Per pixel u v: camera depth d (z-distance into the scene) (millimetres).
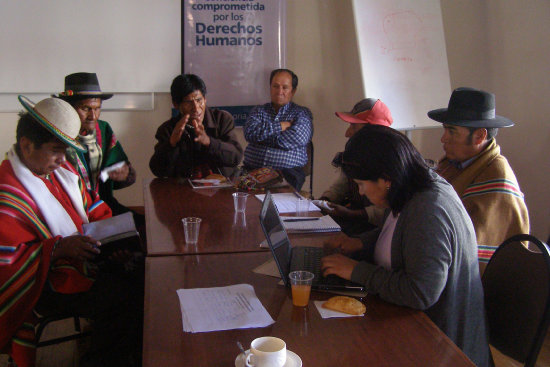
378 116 2740
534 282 1370
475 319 1414
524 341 1361
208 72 3902
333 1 3994
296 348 1106
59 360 2230
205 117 3125
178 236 1872
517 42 3381
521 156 3377
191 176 3004
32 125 1742
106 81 3787
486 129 1947
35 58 3648
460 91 2020
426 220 1310
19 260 1615
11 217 1673
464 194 1961
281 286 1438
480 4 3676
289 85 3391
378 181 1360
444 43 3768
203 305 1294
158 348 1094
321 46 4059
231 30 3875
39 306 1841
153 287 1411
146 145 3939
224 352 1084
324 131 4191
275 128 3291
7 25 3564
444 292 1361
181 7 3801
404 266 1360
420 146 4250
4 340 1610
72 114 1801
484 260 1871
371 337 1161
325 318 1248
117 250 1807
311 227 1973
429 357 1082
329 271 1436
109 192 2986
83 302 1857
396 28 3670
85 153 2793
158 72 3850
